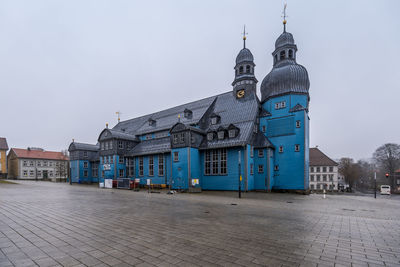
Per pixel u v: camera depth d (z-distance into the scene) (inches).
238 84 1339.8
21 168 2915.8
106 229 314.3
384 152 2420.0
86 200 657.6
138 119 1990.7
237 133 1111.6
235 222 366.9
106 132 1571.1
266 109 1223.5
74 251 224.4
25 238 268.8
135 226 333.1
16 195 780.0
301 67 1151.0
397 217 430.0
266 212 471.2
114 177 1467.8
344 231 315.0
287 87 1135.6
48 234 287.1
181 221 370.9
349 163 2942.9
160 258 207.2
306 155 1082.1
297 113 1096.8
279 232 305.6
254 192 1046.4
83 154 1930.4
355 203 672.4
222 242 258.1
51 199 670.5
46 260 199.9
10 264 190.1
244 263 197.2
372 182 3065.9
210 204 593.3
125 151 1547.7
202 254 218.7
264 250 232.7
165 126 1499.8
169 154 1273.4
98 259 203.3
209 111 1397.6
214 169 1144.8
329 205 612.1
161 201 652.7
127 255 214.2
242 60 1333.7
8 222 355.9
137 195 844.6
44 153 3211.1
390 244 257.9
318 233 302.7
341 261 206.2
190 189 1019.3
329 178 2471.7
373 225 353.7
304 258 211.9
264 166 1106.1
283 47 1228.5
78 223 350.9
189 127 1138.0
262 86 1284.4
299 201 699.4
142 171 1423.5
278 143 1139.9
